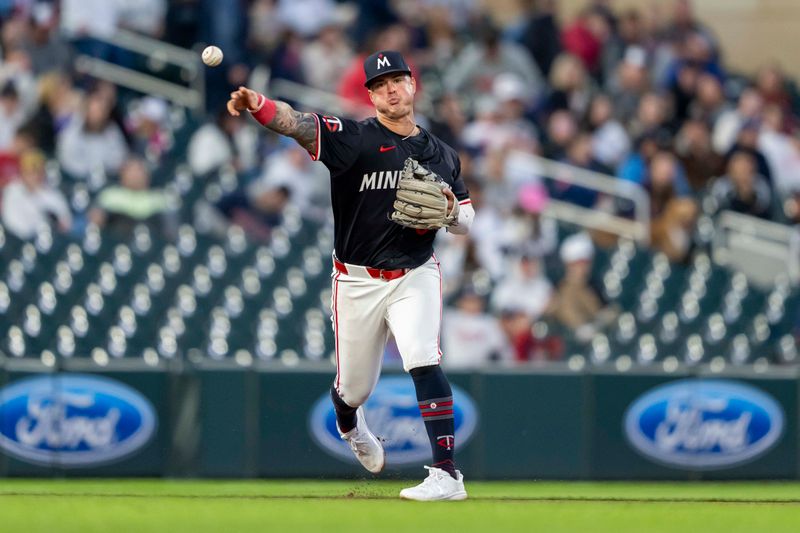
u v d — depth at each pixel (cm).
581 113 5462
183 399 3372
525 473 3469
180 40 5288
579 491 3069
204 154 4794
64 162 4666
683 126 5712
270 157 4822
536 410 3481
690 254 5022
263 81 5250
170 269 4222
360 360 2253
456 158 2252
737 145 5381
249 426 3381
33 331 3884
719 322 4509
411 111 2173
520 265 4344
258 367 3391
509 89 5128
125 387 3353
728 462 3556
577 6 6944
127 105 5056
